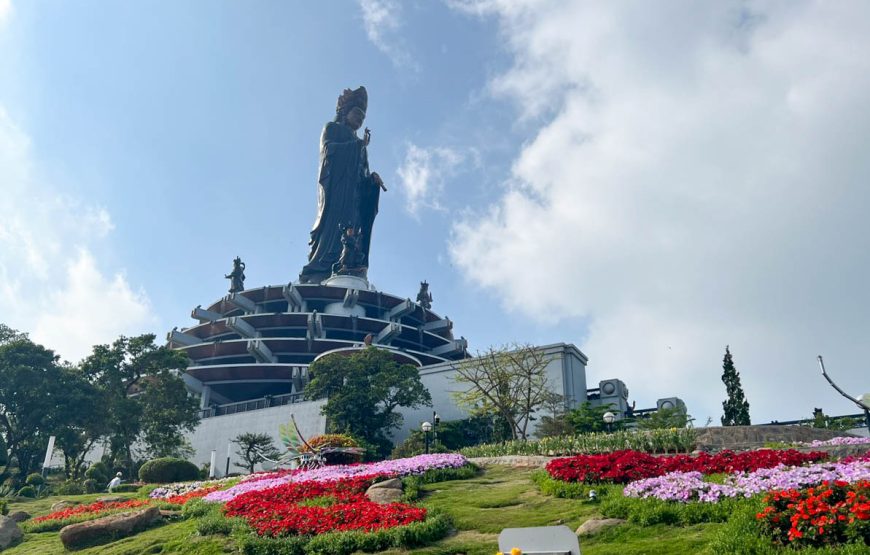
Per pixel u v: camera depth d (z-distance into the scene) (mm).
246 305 99750
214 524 19859
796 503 12812
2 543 23516
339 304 98500
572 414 55688
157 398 65625
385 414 64812
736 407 53281
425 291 110312
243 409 76062
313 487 24000
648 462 21734
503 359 57969
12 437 55312
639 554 13602
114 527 22047
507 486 23328
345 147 115125
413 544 16578
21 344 56812
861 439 27500
